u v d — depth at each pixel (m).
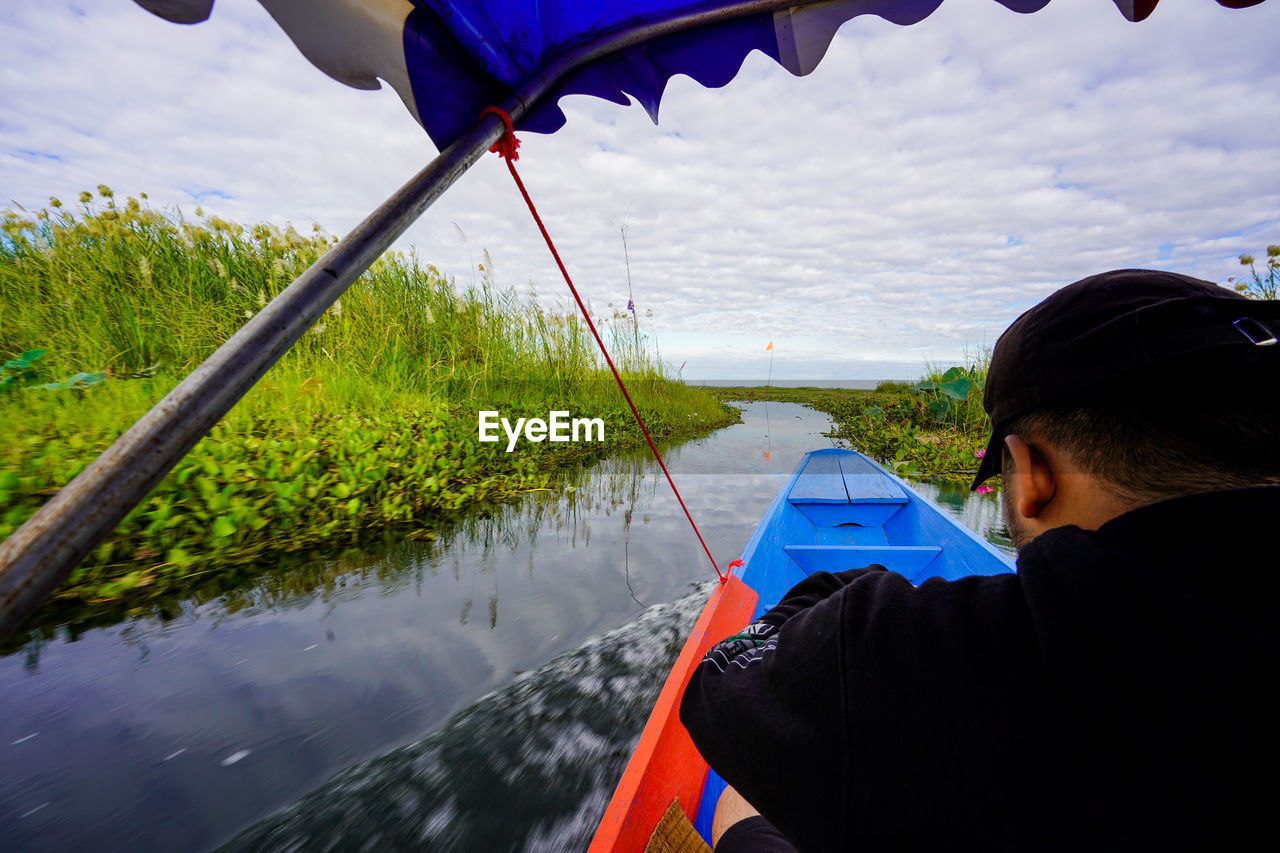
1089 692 0.34
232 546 2.78
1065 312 0.44
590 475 5.61
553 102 0.89
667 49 0.95
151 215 5.20
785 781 0.46
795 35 0.95
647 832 1.02
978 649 0.40
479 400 6.50
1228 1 0.77
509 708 1.82
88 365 3.86
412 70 0.71
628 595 2.72
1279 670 0.29
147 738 1.63
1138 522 0.37
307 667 2.00
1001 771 0.36
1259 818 0.29
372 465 3.71
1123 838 0.32
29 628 2.16
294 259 5.72
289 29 0.61
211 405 0.39
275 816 1.40
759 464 6.71
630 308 9.75
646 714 1.80
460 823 1.39
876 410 10.42
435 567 2.96
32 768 1.50
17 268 4.40
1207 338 0.36
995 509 4.63
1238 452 0.36
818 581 0.78
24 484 2.41
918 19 0.93
